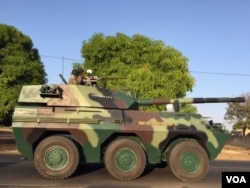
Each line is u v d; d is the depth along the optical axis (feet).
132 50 81.20
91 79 38.70
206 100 40.45
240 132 141.69
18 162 43.42
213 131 35.68
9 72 85.10
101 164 41.65
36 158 32.48
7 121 95.50
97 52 83.51
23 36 92.48
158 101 39.22
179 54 80.69
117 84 76.28
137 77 74.64
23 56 89.20
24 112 33.73
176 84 77.20
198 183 33.37
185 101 39.88
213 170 42.42
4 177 33.53
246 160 62.85
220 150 35.70
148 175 36.19
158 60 79.20
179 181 33.94
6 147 68.39
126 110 35.76
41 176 34.14
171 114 35.96
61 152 32.76
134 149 33.53
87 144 33.96
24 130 33.12
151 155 35.04
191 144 34.32
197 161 34.12
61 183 31.45
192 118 36.04
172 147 34.81
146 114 35.53
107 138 34.06
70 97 35.04
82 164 41.55
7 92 83.71
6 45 88.63
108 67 82.79
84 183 31.78
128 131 34.09
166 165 40.65
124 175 33.22
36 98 34.91
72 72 38.83
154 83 75.20
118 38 83.66
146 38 82.38
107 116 34.68
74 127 33.45
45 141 32.73
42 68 94.63
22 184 30.60
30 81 89.45
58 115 33.88
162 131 34.45
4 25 89.92
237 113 140.15
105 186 30.89
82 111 34.50
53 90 34.71
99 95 35.86
